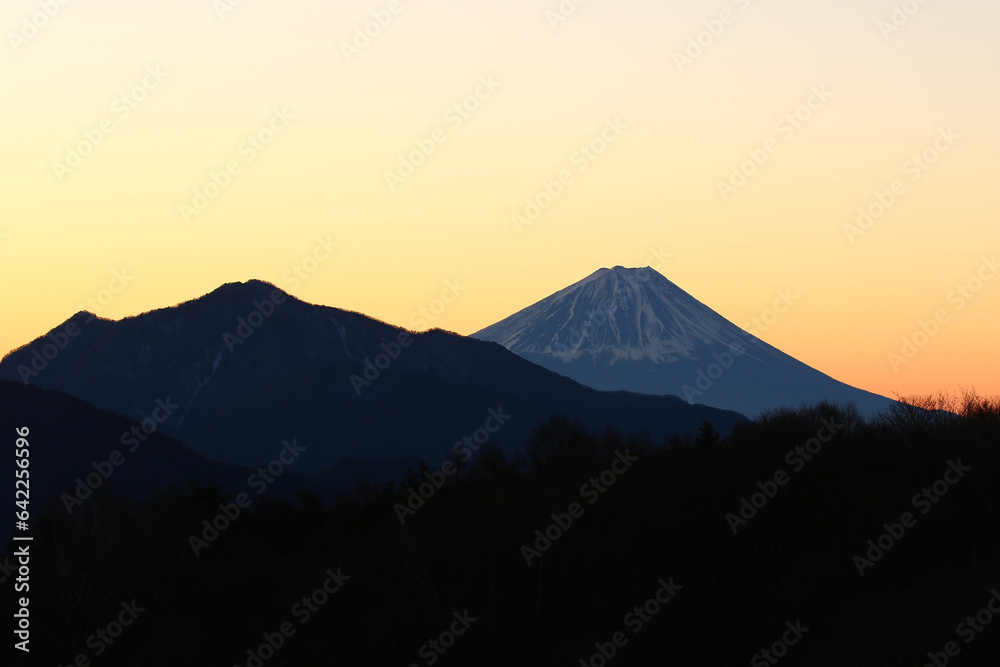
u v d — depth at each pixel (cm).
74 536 6066
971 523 4422
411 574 5431
